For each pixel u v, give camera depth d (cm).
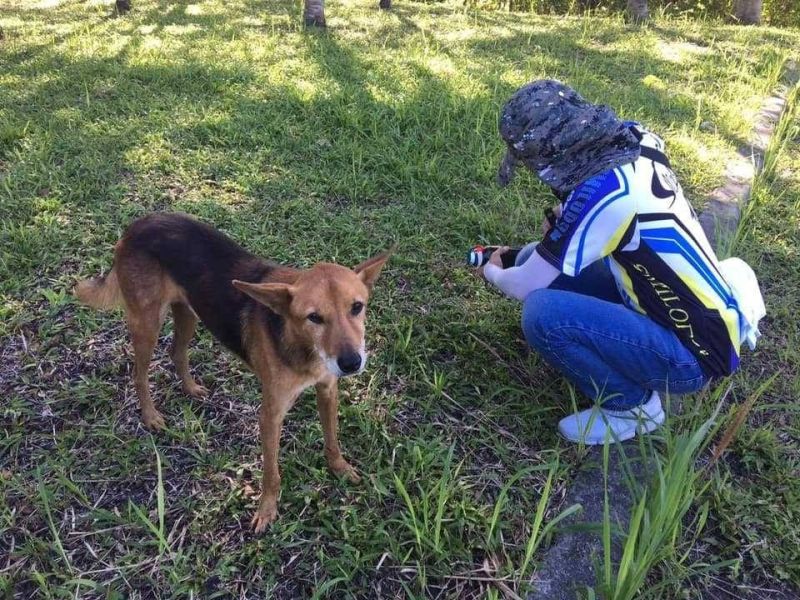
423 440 174
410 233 259
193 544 150
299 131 322
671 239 153
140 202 264
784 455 179
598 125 154
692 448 137
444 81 382
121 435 176
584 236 154
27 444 172
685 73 440
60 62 394
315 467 170
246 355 154
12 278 221
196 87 364
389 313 218
